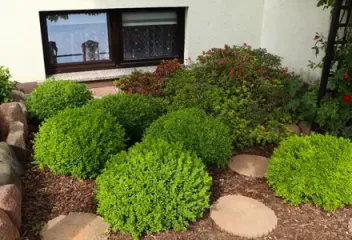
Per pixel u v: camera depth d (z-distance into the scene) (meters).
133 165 2.28
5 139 3.03
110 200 2.16
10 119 3.08
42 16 4.42
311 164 2.47
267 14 5.17
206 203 2.28
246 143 3.30
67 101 3.56
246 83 3.72
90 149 2.62
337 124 3.51
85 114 2.90
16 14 4.16
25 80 4.46
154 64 5.14
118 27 4.81
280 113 3.72
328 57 3.48
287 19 4.79
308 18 4.44
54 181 2.70
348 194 2.45
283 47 4.97
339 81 3.49
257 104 3.62
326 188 2.41
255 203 2.51
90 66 4.87
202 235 2.20
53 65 4.71
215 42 5.14
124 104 3.23
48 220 2.30
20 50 4.32
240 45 5.25
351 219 2.40
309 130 3.66
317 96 3.68
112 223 2.19
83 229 2.22
